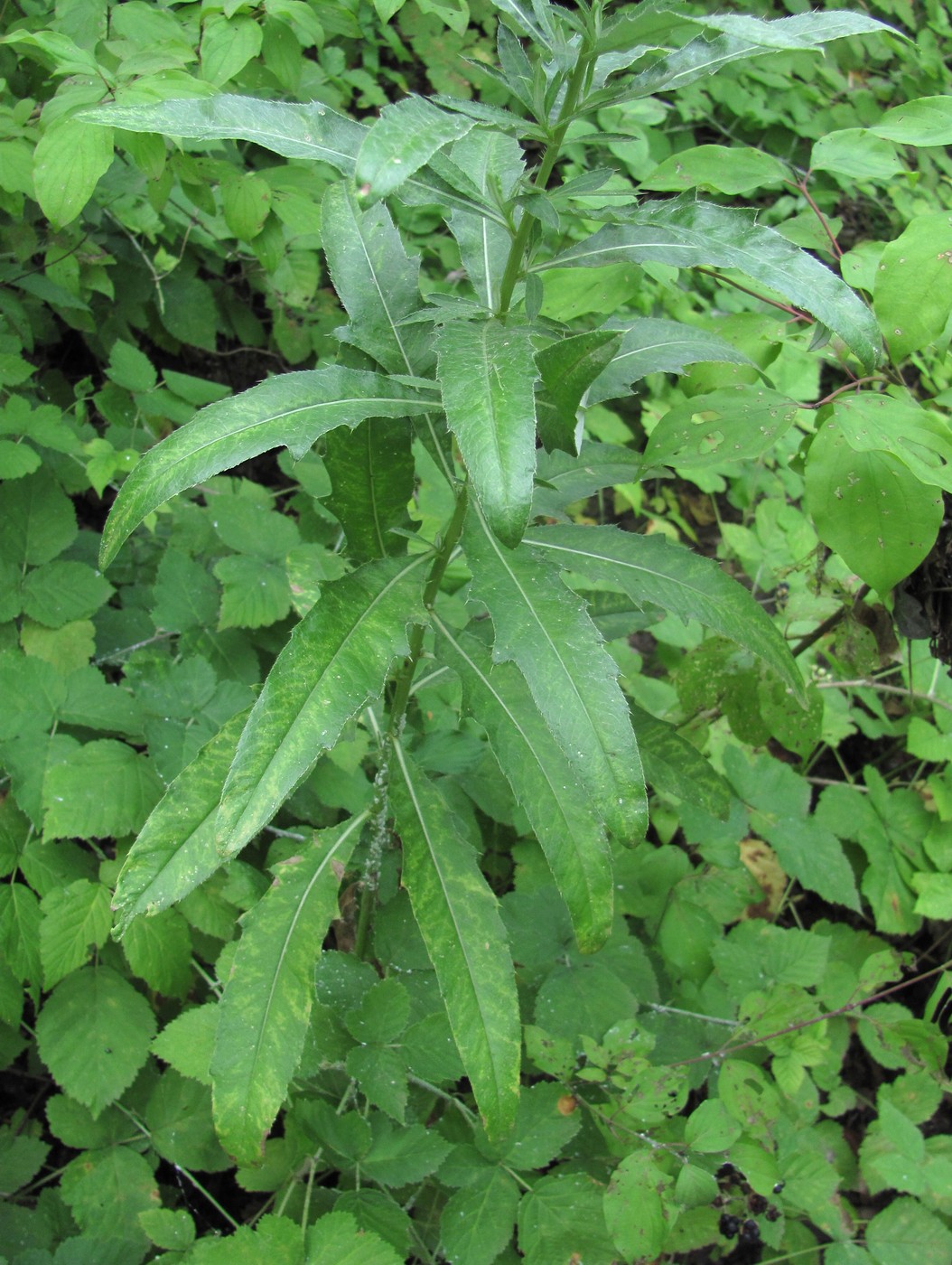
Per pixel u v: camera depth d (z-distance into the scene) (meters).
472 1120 0.66
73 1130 0.66
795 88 1.41
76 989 0.67
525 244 0.55
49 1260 0.62
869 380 0.61
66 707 0.71
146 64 0.70
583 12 0.50
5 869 0.67
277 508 1.00
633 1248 0.60
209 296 0.99
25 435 0.77
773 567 0.94
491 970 0.57
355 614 0.54
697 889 0.80
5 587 0.75
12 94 0.82
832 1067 0.77
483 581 0.53
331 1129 0.62
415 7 1.19
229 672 0.78
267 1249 0.59
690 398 0.63
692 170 0.66
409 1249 0.62
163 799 0.56
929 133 0.62
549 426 0.53
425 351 0.57
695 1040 0.75
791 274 0.53
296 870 0.60
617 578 0.58
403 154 0.43
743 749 0.90
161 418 0.90
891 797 0.87
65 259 0.82
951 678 0.90
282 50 0.77
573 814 0.56
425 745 0.70
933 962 0.91
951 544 0.67
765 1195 0.65
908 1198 0.71
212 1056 0.56
